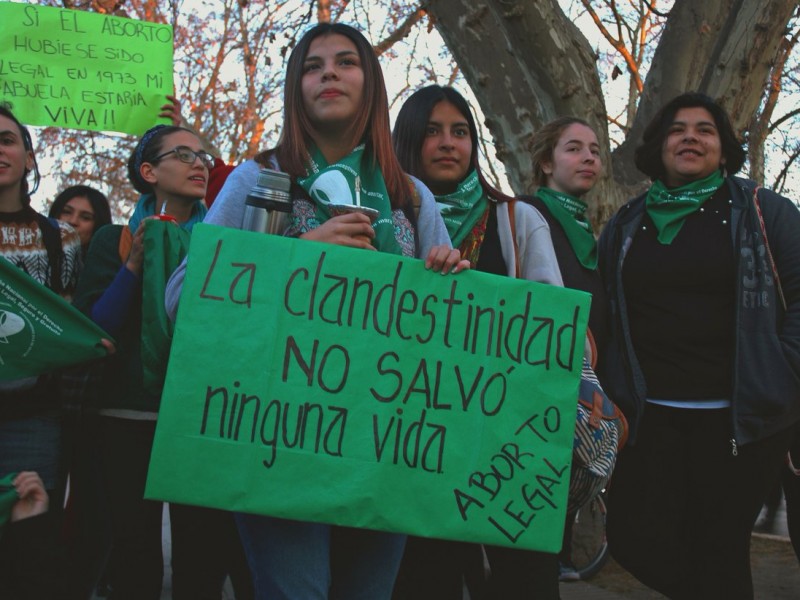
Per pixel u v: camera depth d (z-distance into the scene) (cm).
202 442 224
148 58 482
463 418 239
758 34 570
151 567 336
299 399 230
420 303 240
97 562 380
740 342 337
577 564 539
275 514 226
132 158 393
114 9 816
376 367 235
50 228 362
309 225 253
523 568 291
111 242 358
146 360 312
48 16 468
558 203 379
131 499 336
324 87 255
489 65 553
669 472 351
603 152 560
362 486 230
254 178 256
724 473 342
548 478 243
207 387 226
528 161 555
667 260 354
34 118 464
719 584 340
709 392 344
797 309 339
